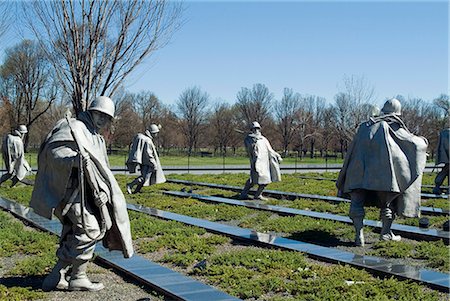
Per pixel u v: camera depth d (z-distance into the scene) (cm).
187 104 8238
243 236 1112
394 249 991
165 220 1360
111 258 891
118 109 7206
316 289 731
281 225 1262
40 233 1137
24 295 683
